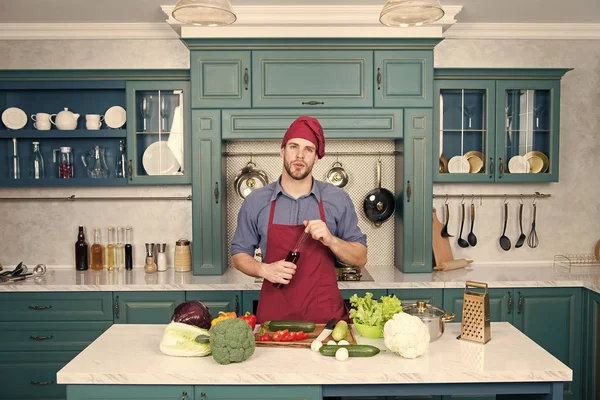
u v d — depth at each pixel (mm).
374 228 4336
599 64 4316
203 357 2061
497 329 2420
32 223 4285
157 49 4230
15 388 3740
